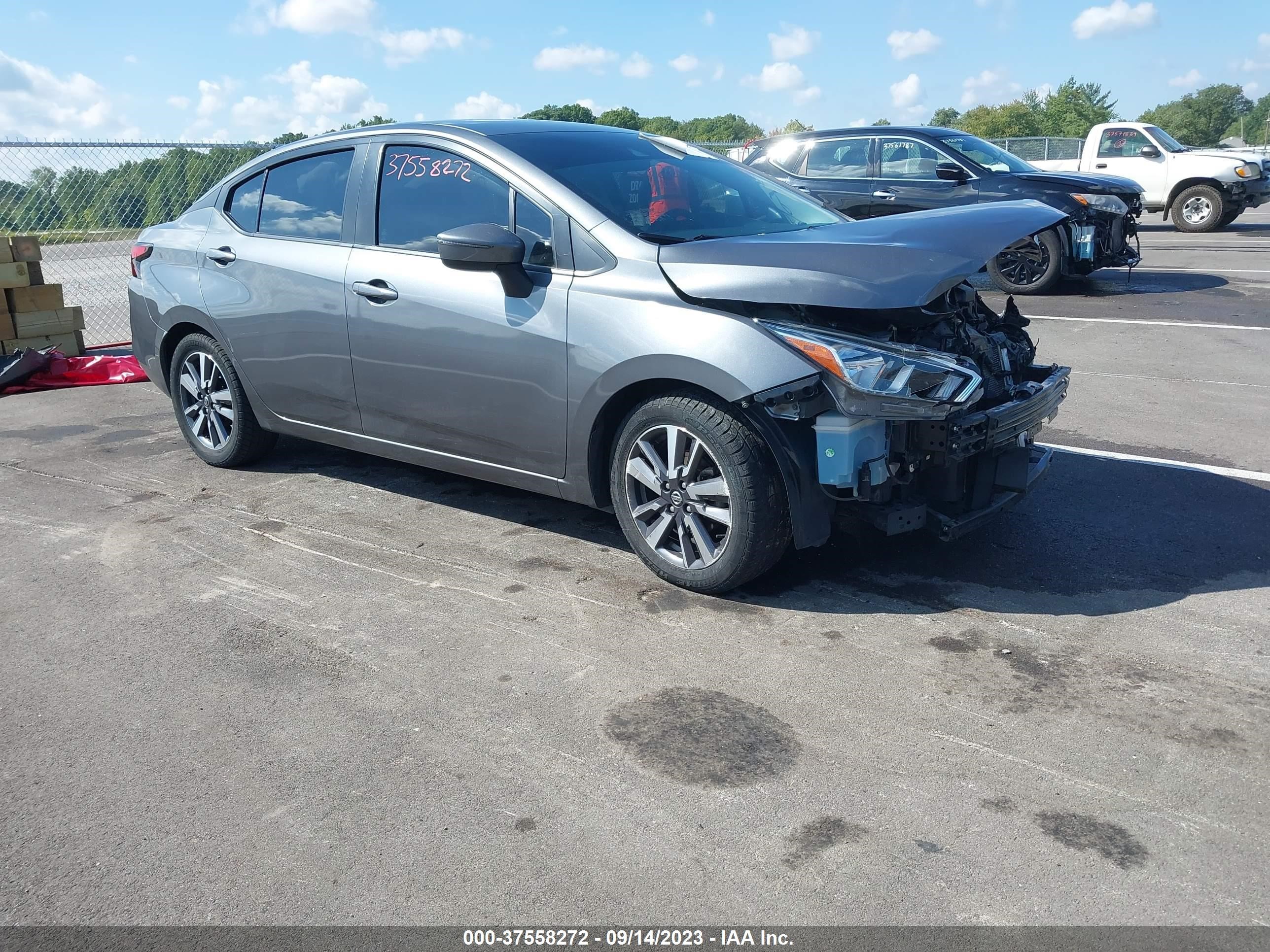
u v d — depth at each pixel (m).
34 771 2.80
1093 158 18.47
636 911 2.20
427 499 4.95
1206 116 168.88
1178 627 3.40
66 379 8.08
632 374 3.59
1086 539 4.17
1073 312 9.69
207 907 2.26
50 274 9.57
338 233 4.62
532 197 3.95
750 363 3.32
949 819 2.46
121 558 4.34
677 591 3.80
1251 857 2.30
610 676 3.20
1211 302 9.95
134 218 9.78
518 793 2.63
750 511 3.46
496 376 4.00
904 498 3.60
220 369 5.27
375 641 3.49
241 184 5.21
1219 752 2.69
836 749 2.76
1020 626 3.44
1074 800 2.51
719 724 2.91
